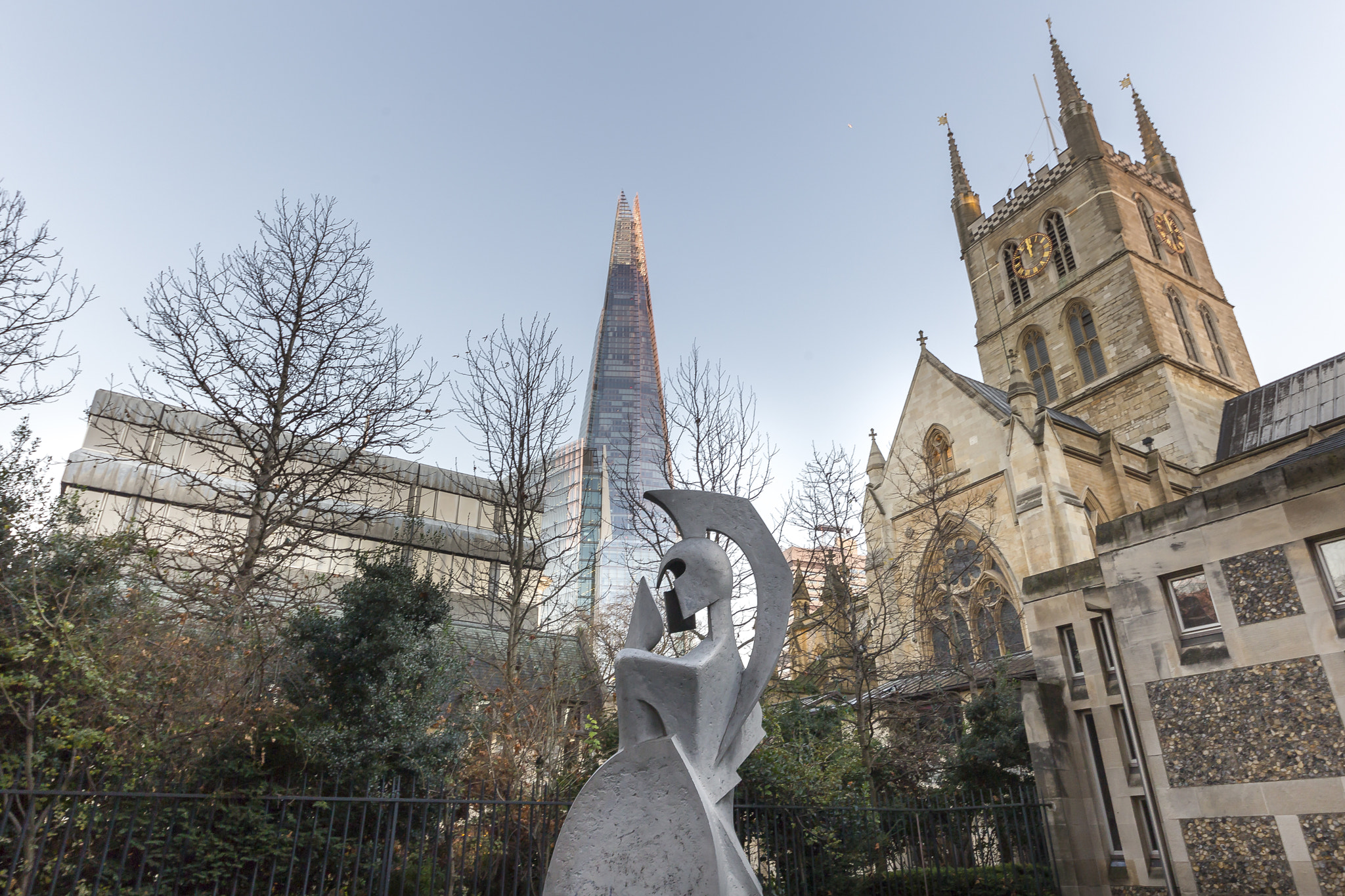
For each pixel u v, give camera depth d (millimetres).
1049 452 32469
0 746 9281
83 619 10211
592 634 23953
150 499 26547
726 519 8031
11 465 11922
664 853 6398
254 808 10102
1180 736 12406
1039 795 14945
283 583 20875
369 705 12688
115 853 9547
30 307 14336
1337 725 10758
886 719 23547
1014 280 58562
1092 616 15188
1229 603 12180
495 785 13750
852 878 14055
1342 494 11250
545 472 21375
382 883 8867
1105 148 55375
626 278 163000
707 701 7086
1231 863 11469
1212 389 47812
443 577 23484
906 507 37906
